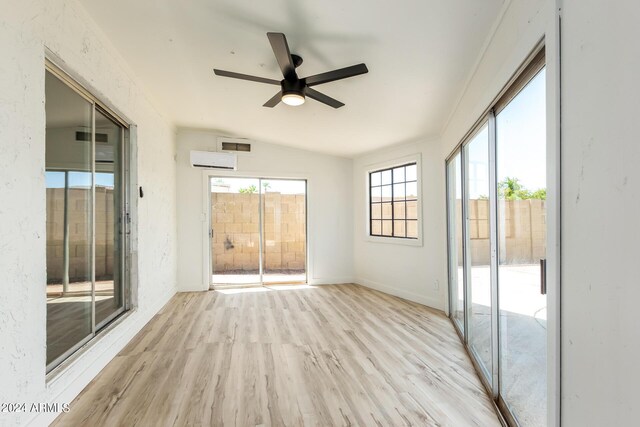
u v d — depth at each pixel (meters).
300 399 1.86
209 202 4.88
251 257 5.23
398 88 2.69
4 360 1.30
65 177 1.90
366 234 5.08
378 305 3.94
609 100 0.74
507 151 1.68
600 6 0.77
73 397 1.83
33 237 1.49
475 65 2.12
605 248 0.76
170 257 4.23
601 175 0.77
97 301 2.36
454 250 3.31
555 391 0.98
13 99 1.37
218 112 3.85
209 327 3.12
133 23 2.10
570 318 0.92
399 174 4.53
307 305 3.94
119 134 2.80
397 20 1.83
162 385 2.01
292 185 5.38
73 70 1.86
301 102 2.35
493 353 1.82
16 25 1.39
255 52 2.38
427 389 1.98
